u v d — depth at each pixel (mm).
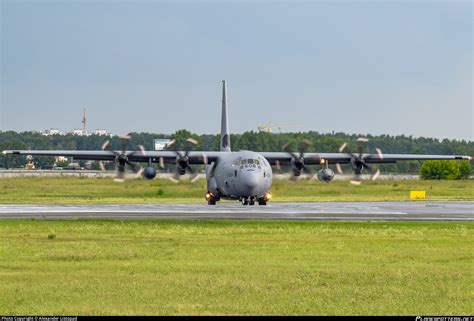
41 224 116000
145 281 69062
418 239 100312
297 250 89000
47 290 65188
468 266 78062
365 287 67188
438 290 66312
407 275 72688
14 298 62312
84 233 105062
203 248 90188
